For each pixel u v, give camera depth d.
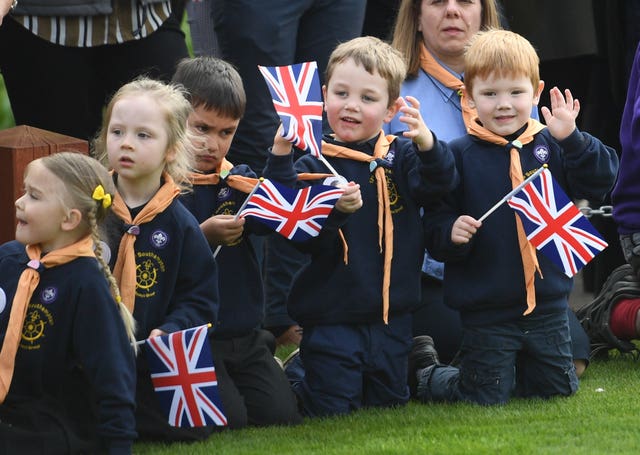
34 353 17.80
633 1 28.84
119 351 17.61
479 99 21.89
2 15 22.05
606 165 21.50
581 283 33.91
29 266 17.81
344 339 21.34
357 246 21.39
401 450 18.09
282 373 21.58
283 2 26.05
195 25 29.34
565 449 18.05
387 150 21.86
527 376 22.14
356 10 27.33
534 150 21.92
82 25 24.77
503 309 21.58
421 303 24.16
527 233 21.17
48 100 25.83
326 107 22.09
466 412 20.88
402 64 21.95
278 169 20.88
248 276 21.42
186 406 18.41
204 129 21.12
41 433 17.81
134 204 19.62
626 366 24.98
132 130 19.25
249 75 26.33
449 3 24.59
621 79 29.53
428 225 21.89
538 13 29.77
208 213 21.25
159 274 19.45
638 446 18.27
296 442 19.16
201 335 18.25
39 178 17.73
